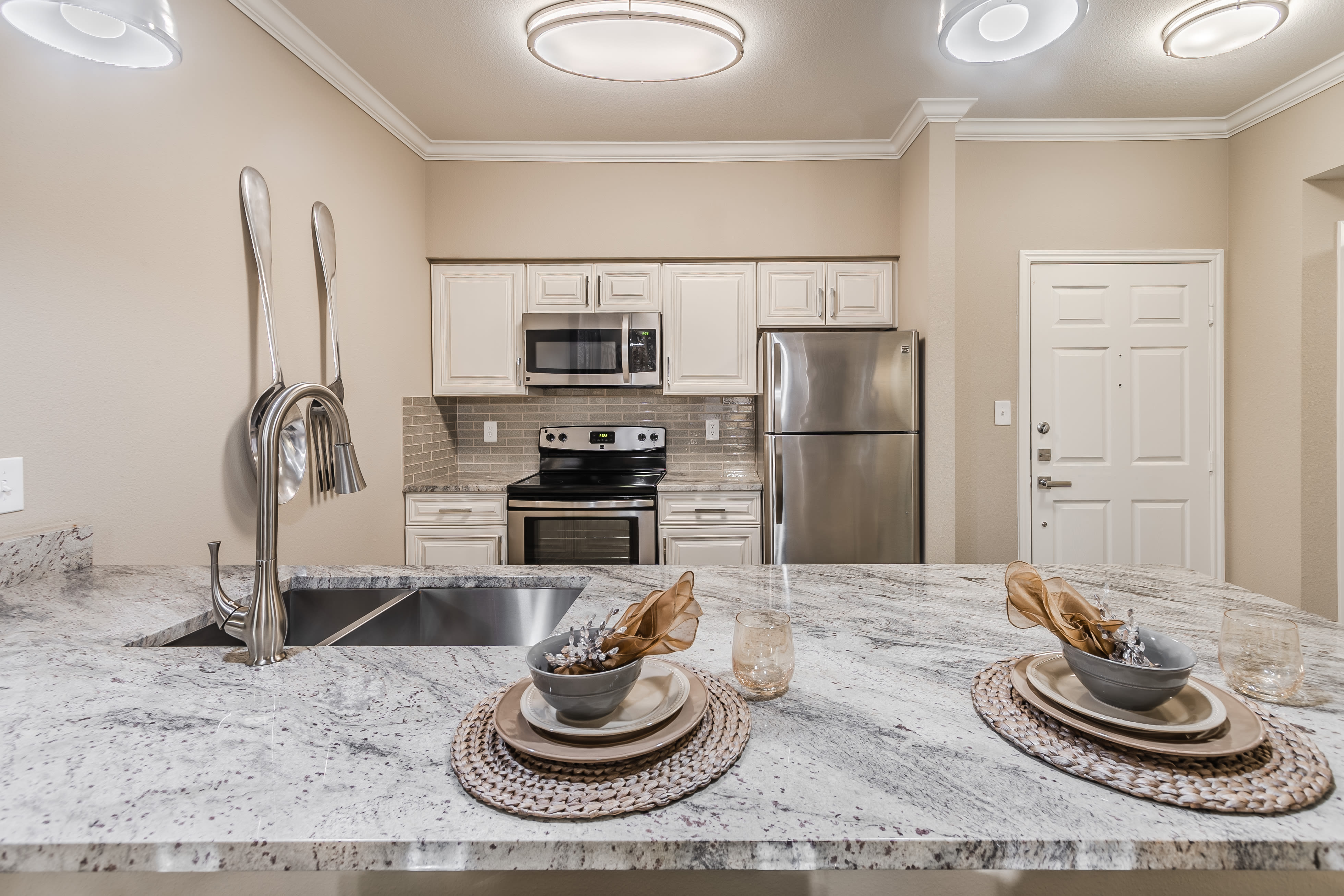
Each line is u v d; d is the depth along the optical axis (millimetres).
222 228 1893
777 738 740
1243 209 3033
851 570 1501
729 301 3375
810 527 2994
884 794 632
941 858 565
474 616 1469
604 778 642
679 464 3768
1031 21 1951
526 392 3404
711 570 1503
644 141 3279
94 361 1504
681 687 805
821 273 3367
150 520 1653
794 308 3373
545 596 1449
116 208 1553
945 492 2959
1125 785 625
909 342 2951
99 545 1522
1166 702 742
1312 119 2691
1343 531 2777
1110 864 562
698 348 3375
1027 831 574
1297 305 2799
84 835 562
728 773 669
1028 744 703
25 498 1362
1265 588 2980
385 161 2898
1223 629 850
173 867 562
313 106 2346
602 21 1981
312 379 2338
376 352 2812
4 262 1316
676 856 567
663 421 3760
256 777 652
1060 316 3172
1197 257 3121
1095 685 728
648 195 3373
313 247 2338
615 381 3330
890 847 565
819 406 2973
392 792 631
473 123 3055
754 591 1331
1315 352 2795
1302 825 574
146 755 688
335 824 581
